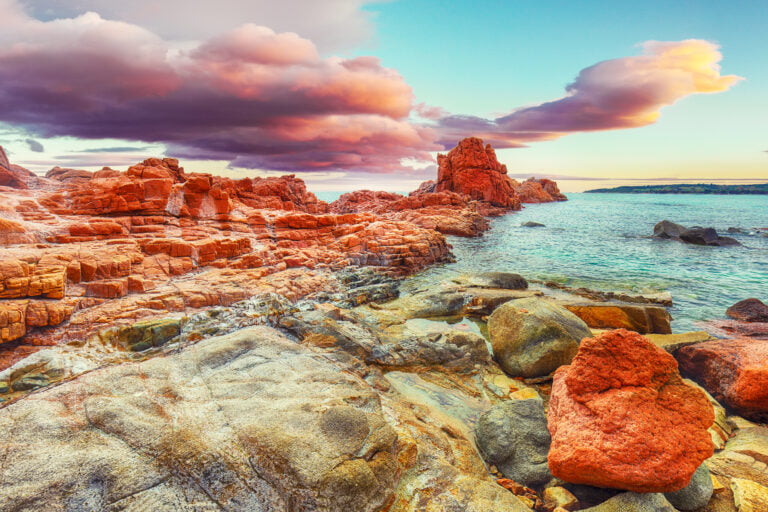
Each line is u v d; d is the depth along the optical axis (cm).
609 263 3055
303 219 2811
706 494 631
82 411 631
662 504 591
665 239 4378
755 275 2602
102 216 2242
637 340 717
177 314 1381
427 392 1046
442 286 2139
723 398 1017
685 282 2420
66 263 1416
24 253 1446
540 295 1870
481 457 798
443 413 941
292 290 1806
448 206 6550
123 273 1577
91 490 488
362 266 2512
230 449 567
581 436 657
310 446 582
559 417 745
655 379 693
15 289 1211
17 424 586
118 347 1186
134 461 529
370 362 1146
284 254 2341
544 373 1153
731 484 665
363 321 1488
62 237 1831
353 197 8375
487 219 7100
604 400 680
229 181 4209
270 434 593
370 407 750
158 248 1872
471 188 8950
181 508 486
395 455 642
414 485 630
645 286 2323
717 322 1694
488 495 614
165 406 665
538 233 5125
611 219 7169
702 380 1130
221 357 884
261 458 555
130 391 705
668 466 597
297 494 523
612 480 613
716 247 3788
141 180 2408
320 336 1212
